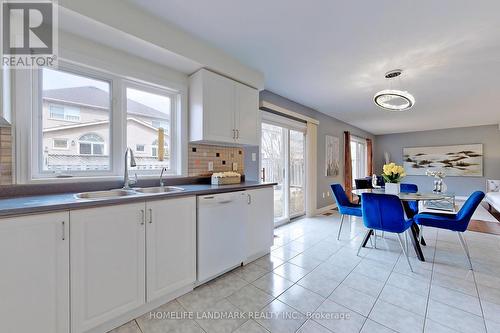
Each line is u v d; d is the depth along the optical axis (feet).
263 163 12.56
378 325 4.79
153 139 7.39
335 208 17.65
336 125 18.34
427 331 4.60
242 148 10.19
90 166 6.08
